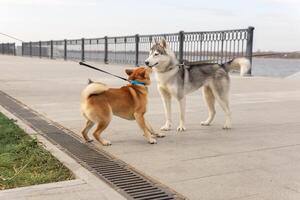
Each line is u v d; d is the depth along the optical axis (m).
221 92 6.95
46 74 18.44
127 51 27.36
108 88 5.80
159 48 6.50
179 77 6.67
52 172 4.41
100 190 3.85
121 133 6.50
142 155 5.23
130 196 3.83
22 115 7.80
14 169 4.49
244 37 17.95
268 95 11.63
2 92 11.34
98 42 31.89
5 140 5.59
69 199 3.62
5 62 30.77
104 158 5.10
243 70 7.14
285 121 7.60
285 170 4.58
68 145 5.71
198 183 4.15
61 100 9.98
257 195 3.81
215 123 7.45
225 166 4.73
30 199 3.60
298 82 15.58
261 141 5.99
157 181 4.23
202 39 20.12
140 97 5.91
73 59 36.91
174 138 6.23
